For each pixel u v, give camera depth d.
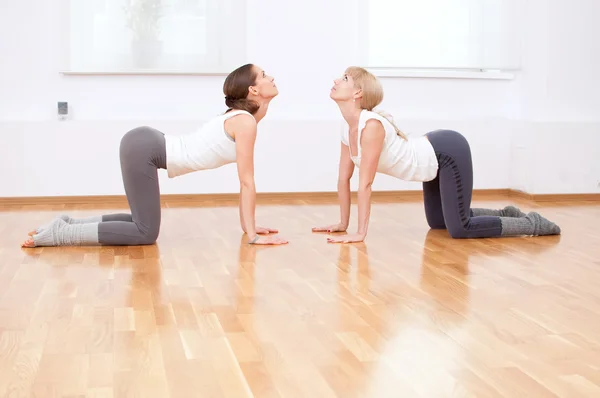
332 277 3.55
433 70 6.44
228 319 2.89
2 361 2.42
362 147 4.27
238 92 4.23
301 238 4.50
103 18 5.93
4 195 5.85
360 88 4.28
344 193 4.66
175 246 4.23
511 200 6.30
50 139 5.85
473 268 3.75
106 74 6.00
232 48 6.11
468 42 6.42
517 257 4.01
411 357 2.48
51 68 5.93
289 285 3.40
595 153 6.32
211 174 6.09
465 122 6.48
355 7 6.28
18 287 3.34
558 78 6.25
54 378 2.28
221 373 2.33
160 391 2.19
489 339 2.67
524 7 6.45
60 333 2.71
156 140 4.14
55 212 5.48
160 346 2.57
